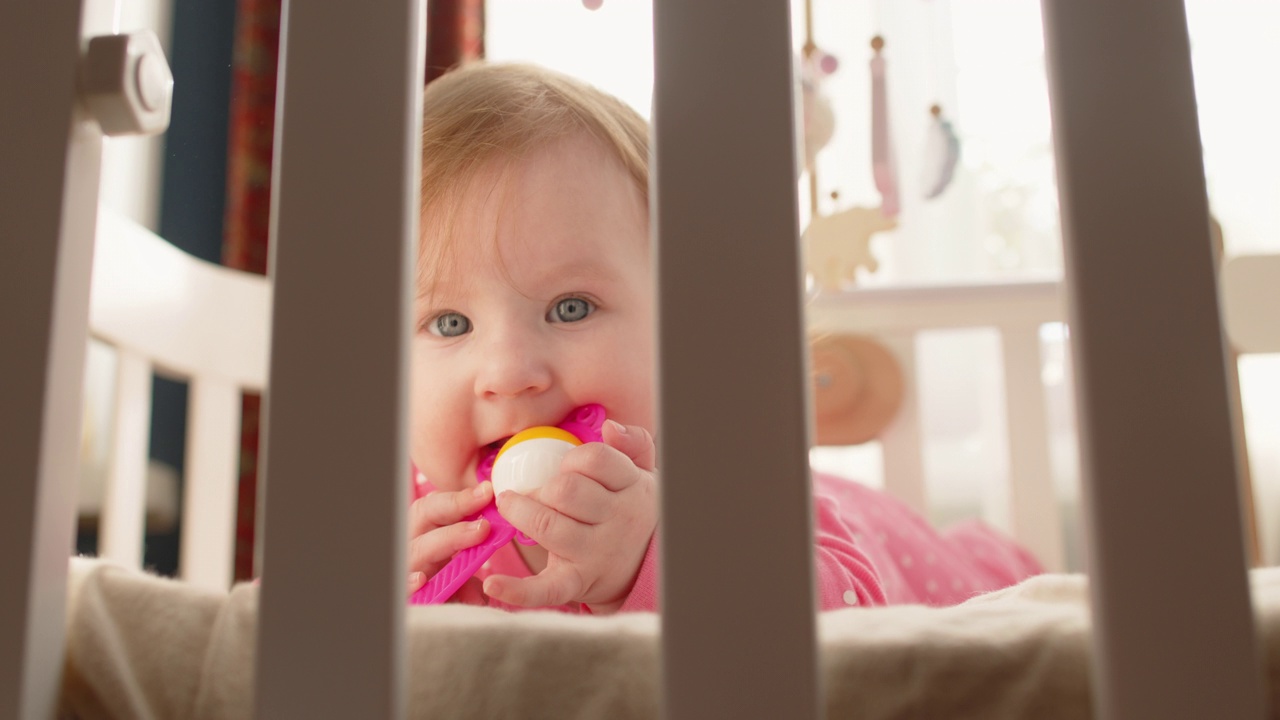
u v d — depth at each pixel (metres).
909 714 0.48
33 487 0.49
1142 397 0.45
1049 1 0.48
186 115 2.01
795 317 0.46
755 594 0.44
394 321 0.47
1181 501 0.44
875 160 1.46
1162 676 0.43
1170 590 0.43
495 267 0.93
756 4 0.48
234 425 1.29
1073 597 0.64
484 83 1.04
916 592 1.43
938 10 2.01
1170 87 0.47
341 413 0.47
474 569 0.83
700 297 0.46
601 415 0.92
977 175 2.02
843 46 2.01
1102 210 0.46
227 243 1.96
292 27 0.50
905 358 1.67
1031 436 1.62
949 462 2.01
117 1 0.58
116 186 1.89
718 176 0.47
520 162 0.95
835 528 1.11
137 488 1.16
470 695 0.50
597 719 0.49
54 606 0.50
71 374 0.51
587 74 2.13
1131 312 0.45
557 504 0.80
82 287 0.52
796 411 0.45
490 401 0.92
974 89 2.02
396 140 0.49
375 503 0.46
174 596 0.58
